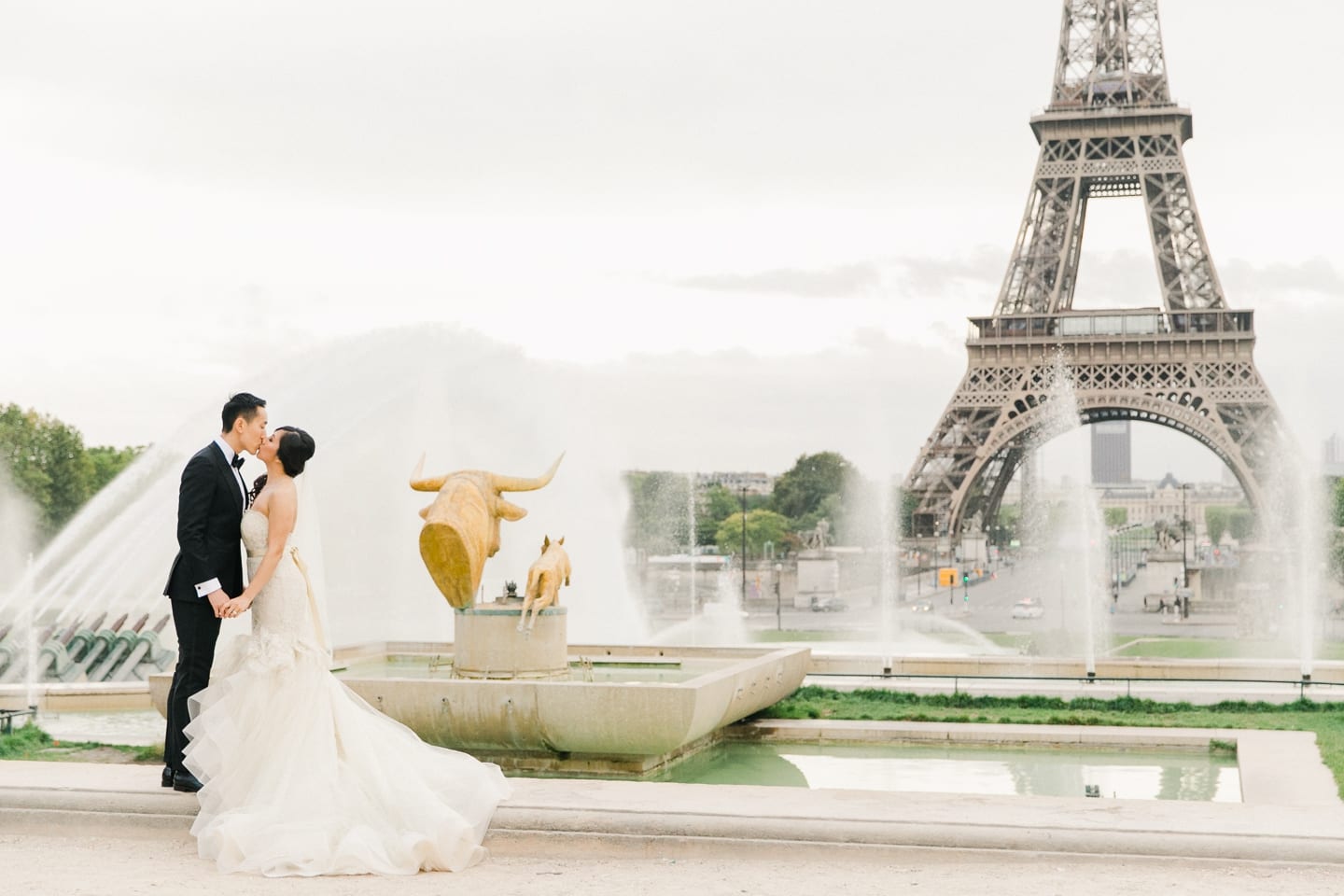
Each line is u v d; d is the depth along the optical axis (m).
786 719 27.06
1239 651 69.38
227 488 13.15
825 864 12.19
